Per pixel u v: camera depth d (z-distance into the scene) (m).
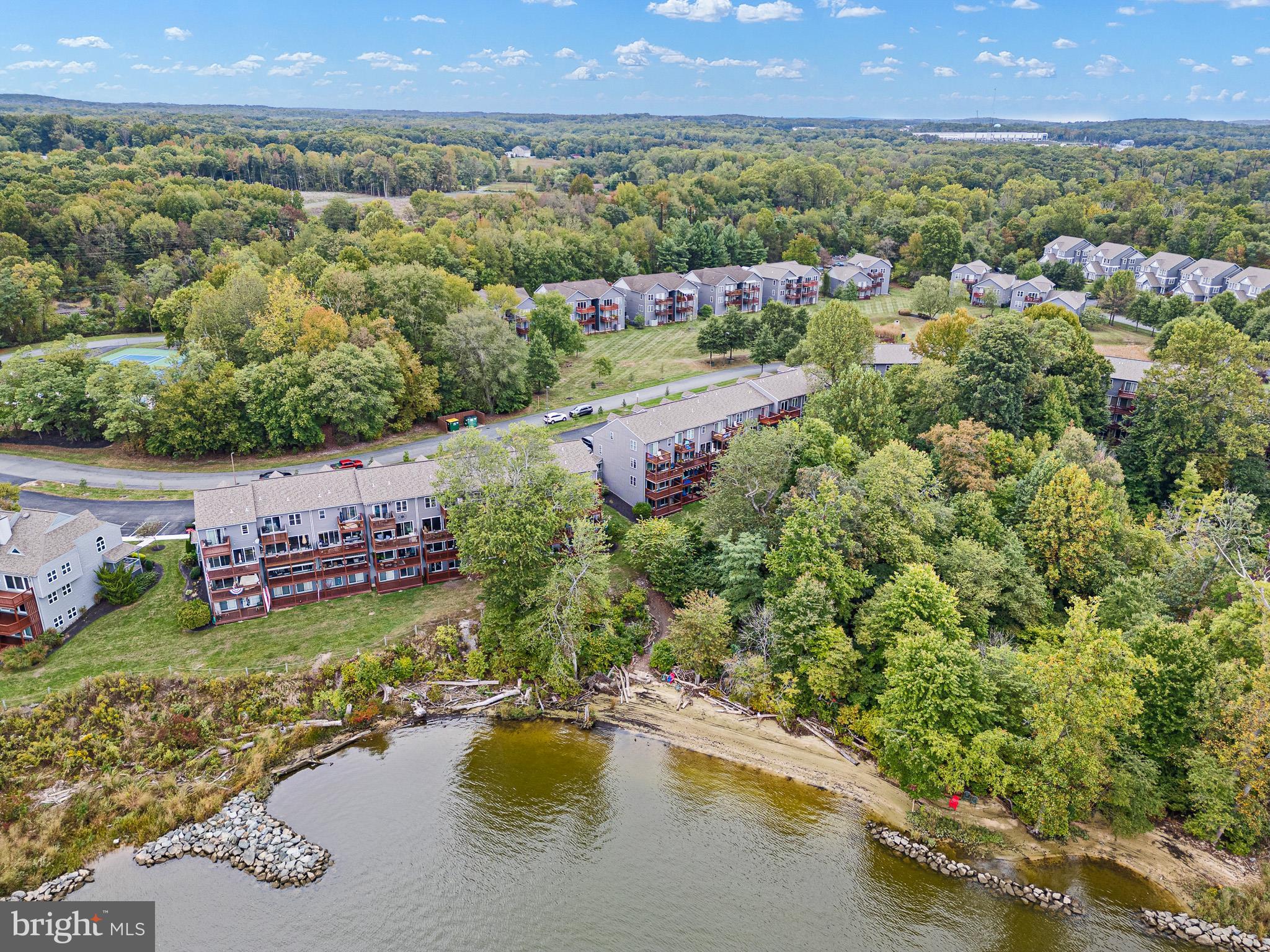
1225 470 92.06
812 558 67.94
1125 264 195.00
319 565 74.50
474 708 67.19
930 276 178.38
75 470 94.25
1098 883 52.28
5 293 127.69
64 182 172.38
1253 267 174.12
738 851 54.91
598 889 51.88
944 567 70.88
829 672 63.41
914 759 56.06
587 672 71.31
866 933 49.06
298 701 64.81
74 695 61.28
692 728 66.00
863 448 89.12
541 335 125.12
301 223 185.00
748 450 76.69
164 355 129.50
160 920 48.59
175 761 59.53
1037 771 54.81
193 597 72.69
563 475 72.88
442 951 47.44
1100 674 51.72
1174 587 71.50
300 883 51.44
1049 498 75.88
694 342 157.50
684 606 76.50
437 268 146.25
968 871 53.06
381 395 102.25
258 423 99.00
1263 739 50.84
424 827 56.25
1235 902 50.22
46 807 54.97
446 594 77.19
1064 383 100.06
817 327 110.62
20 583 66.38
